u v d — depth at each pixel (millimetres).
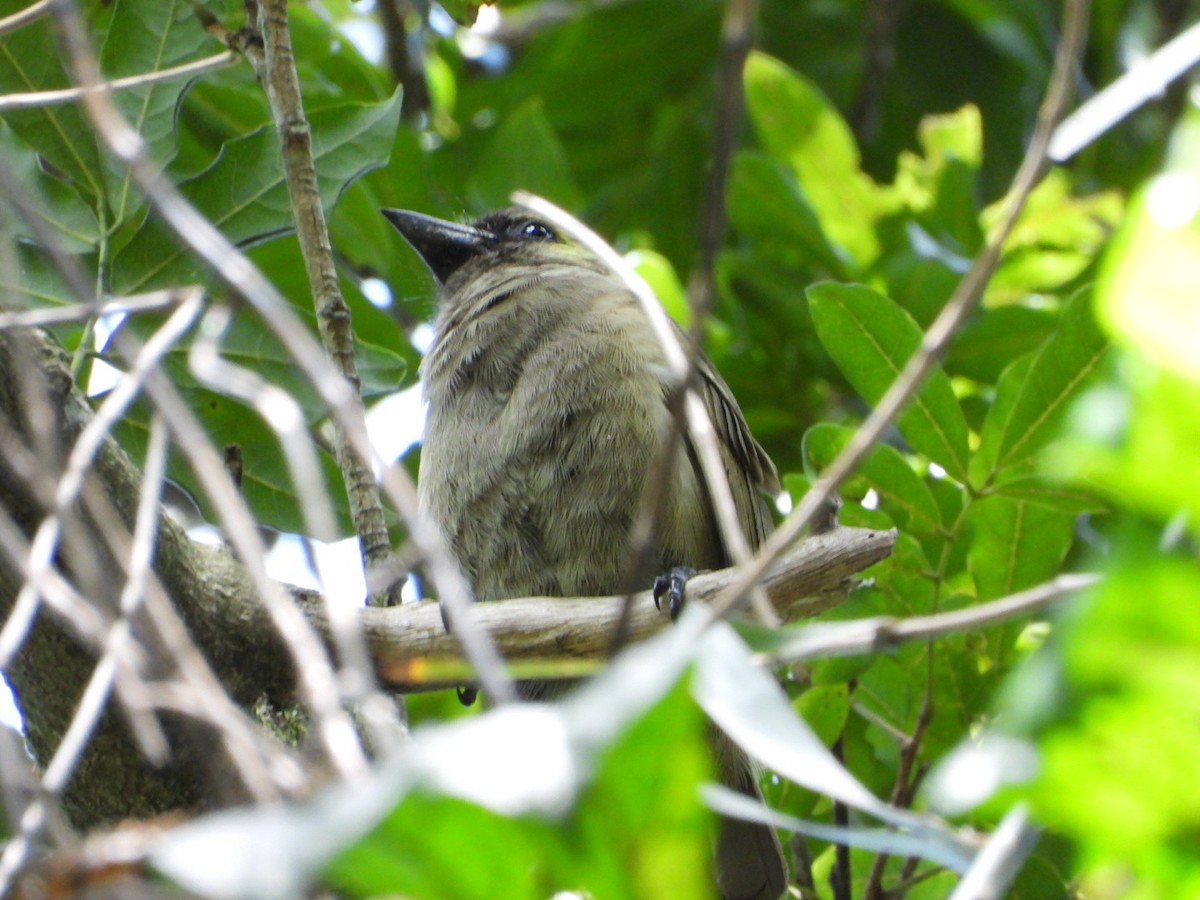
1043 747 4035
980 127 14375
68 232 8344
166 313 8375
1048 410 8461
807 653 4828
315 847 3256
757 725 4430
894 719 9125
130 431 8508
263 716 7445
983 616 4703
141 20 8602
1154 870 4039
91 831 7145
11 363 6500
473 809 3777
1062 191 12273
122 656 4395
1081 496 8344
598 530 9180
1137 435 4004
